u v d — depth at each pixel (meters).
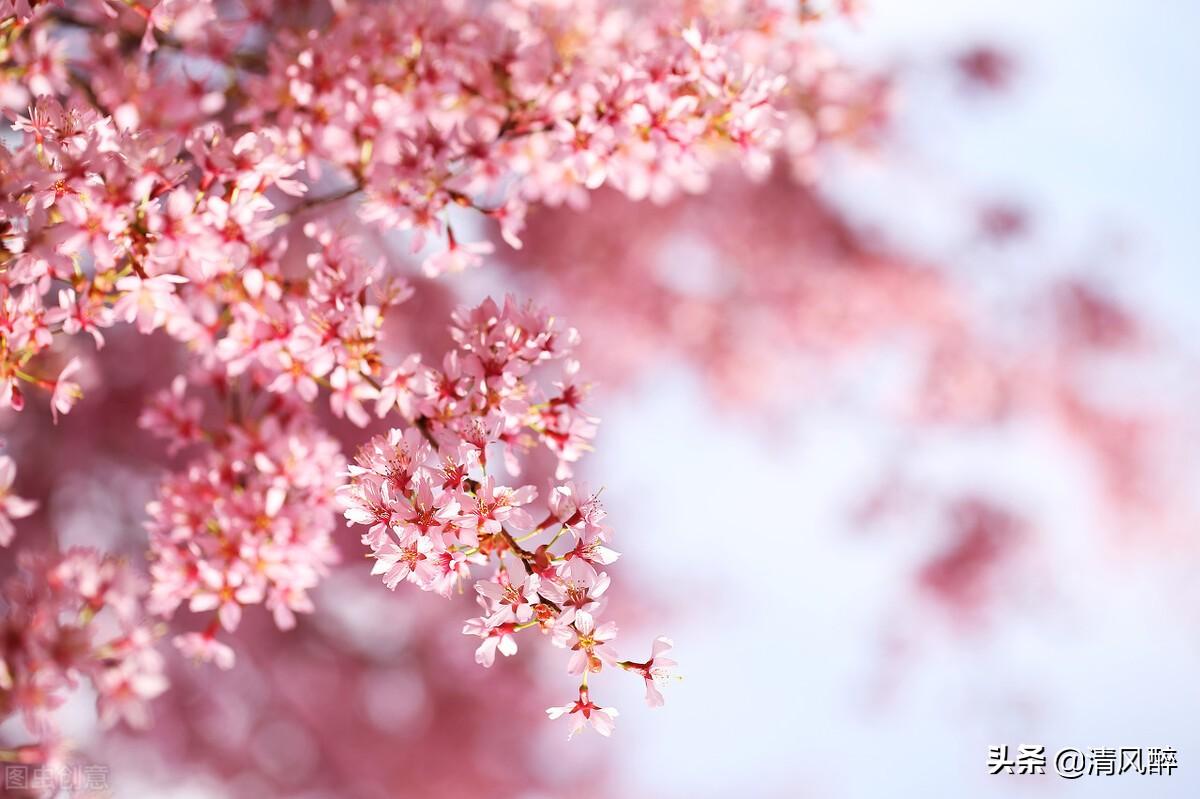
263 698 8.77
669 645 2.01
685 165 2.82
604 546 2.07
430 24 2.90
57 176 2.28
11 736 2.91
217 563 2.54
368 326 2.46
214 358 2.77
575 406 2.39
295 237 5.10
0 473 2.44
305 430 2.85
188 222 2.37
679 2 3.40
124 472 7.50
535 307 2.36
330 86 2.86
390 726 9.62
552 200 3.07
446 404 2.33
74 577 2.35
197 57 3.15
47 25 3.11
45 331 2.34
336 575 8.65
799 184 8.98
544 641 9.79
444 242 2.77
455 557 2.06
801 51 3.67
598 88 2.74
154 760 7.92
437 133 2.71
